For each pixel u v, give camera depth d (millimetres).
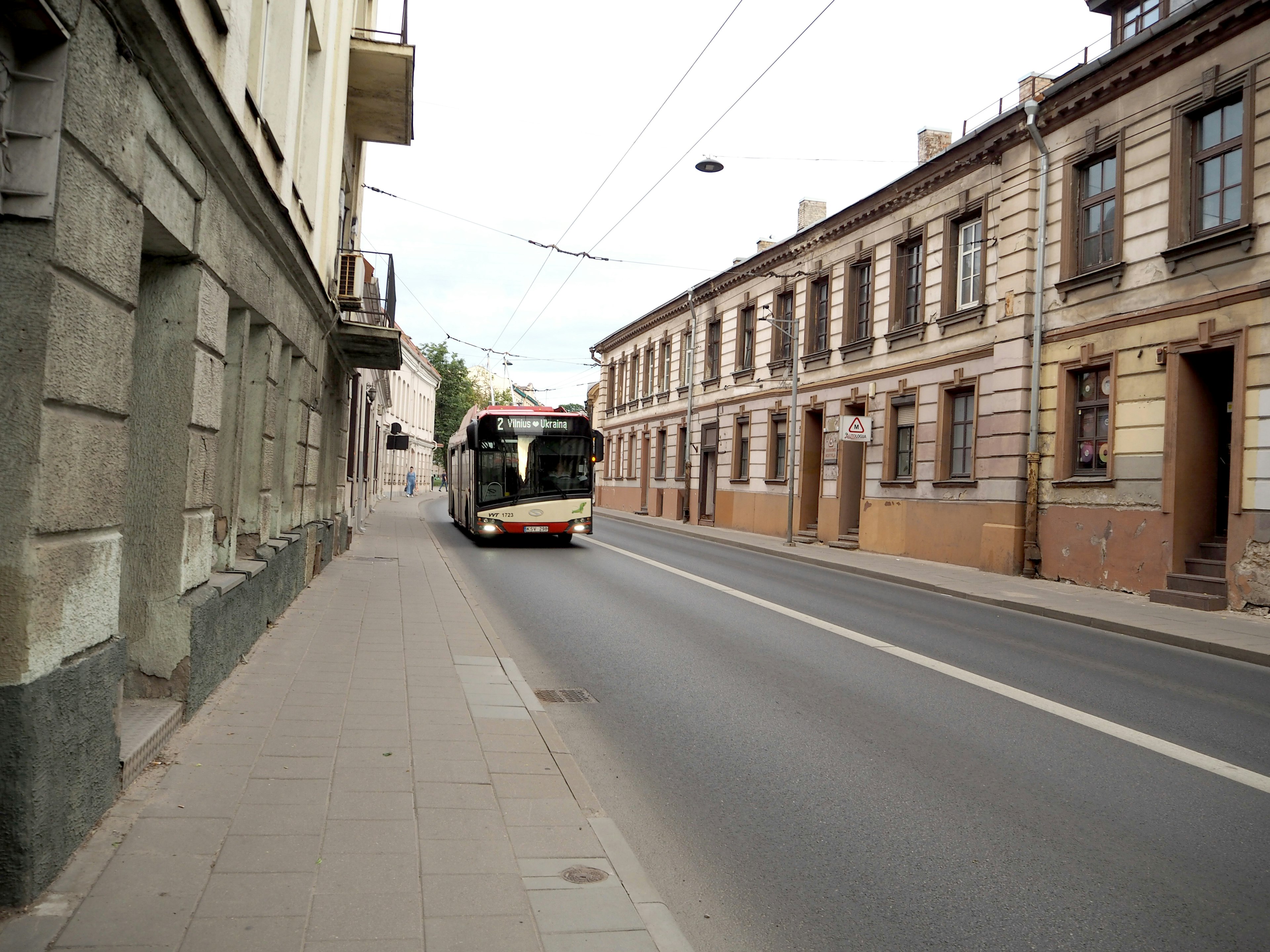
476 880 3863
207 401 6137
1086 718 7453
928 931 3756
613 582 15727
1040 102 18359
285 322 9859
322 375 14156
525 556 20141
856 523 26031
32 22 3367
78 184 3682
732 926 3766
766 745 6418
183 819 4254
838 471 26047
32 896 3395
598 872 4020
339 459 18953
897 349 23531
